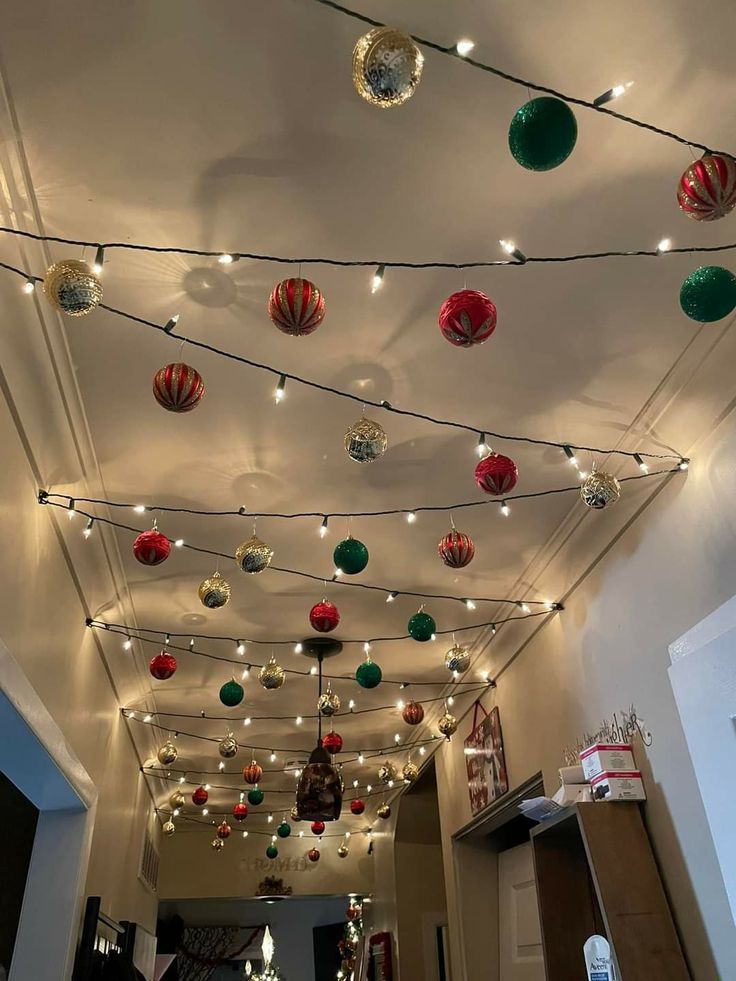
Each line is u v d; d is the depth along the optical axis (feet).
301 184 5.26
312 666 13.42
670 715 7.73
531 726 11.60
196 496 8.63
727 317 6.34
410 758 19.38
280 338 6.53
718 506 7.13
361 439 6.10
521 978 13.69
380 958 21.53
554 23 4.43
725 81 4.75
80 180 5.16
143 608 11.09
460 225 5.62
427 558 10.12
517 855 14.83
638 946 7.17
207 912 29.45
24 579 7.11
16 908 10.59
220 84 4.66
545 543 9.80
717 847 4.90
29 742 7.72
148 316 6.25
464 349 6.73
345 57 4.55
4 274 5.34
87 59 4.49
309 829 25.34
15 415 6.31
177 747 17.65
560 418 7.62
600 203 5.49
